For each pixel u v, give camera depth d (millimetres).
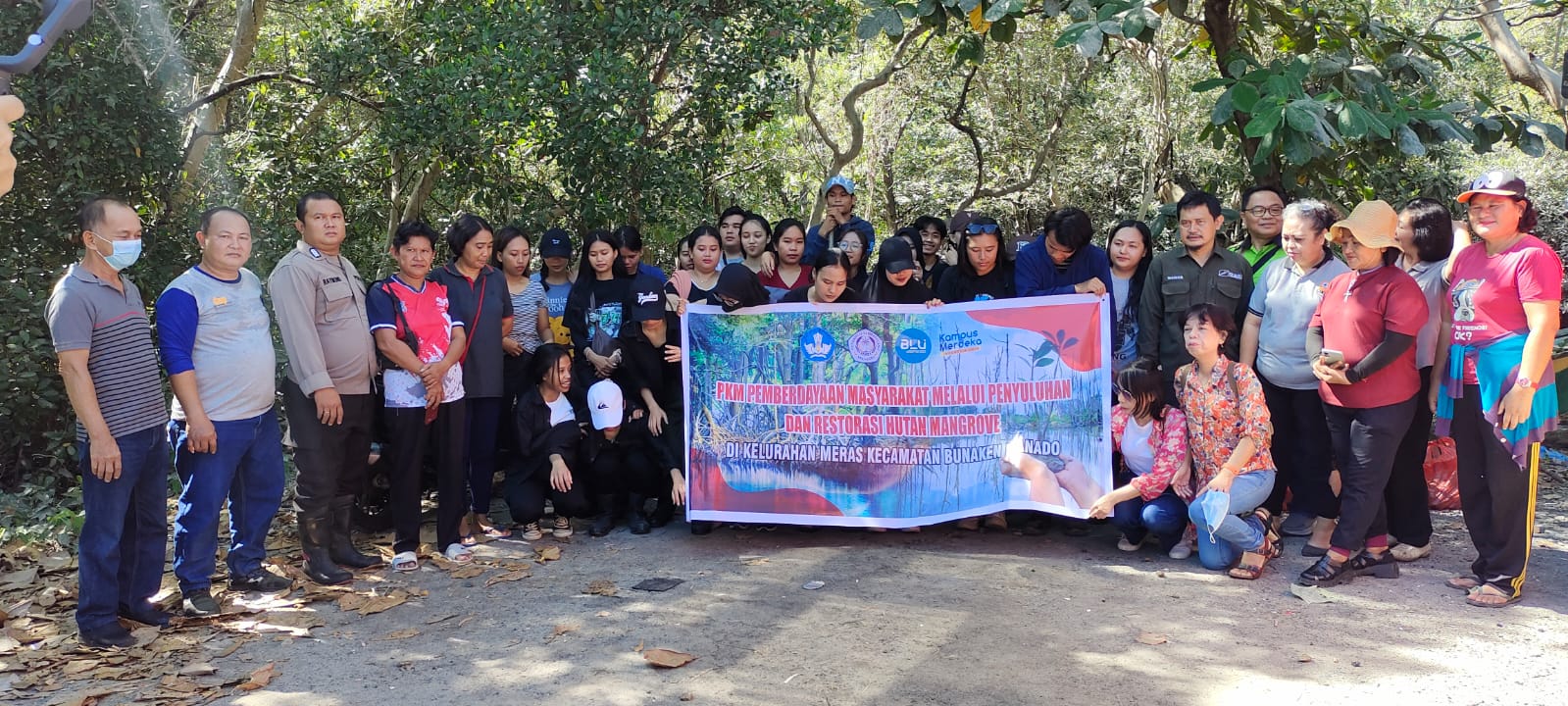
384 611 4590
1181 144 13664
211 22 9898
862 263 6754
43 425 7875
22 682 3809
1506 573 4508
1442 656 3959
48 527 5949
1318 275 5191
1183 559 5234
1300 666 3871
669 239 9664
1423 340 5008
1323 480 5238
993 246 5883
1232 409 4984
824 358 5668
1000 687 3697
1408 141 6277
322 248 4938
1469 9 10984
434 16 8172
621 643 4156
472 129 7965
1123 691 3662
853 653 4020
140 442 4156
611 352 5832
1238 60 6531
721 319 5723
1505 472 4398
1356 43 7629
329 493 5012
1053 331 5527
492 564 5293
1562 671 3814
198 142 9086
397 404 5164
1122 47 11164
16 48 7340
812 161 15438
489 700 3648
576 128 7734
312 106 10102
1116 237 5891
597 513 6051
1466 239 5223
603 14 7824
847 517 5652
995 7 6145
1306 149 5836
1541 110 14953
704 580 4965
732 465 5719
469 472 5766
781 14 8055
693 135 8500
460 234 5492
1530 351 4273
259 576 4852
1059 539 5637
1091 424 5453
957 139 15484
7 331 7277
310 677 3875
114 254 4004
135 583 4383
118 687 3779
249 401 4551
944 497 5629
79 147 7684
